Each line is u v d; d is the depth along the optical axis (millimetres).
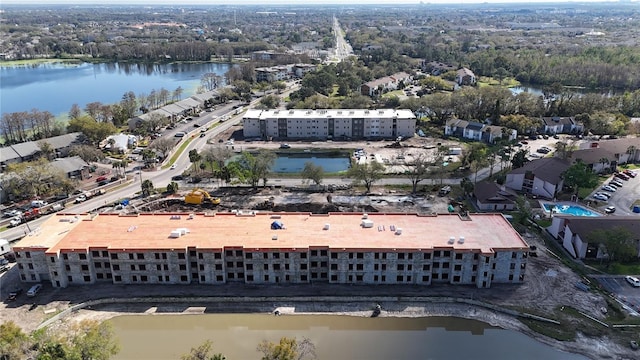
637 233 141000
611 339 109250
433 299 123562
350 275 129250
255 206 176750
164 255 126750
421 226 138375
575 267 136500
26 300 123062
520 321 116500
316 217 143625
